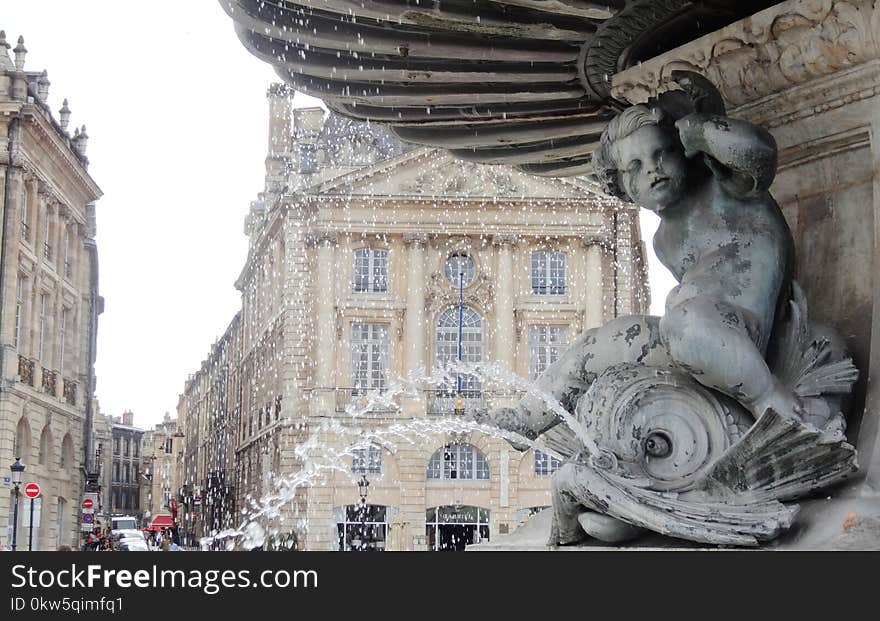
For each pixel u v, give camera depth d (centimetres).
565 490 259
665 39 324
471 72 354
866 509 234
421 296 4038
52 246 3500
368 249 4097
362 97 377
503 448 3853
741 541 238
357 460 3872
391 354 4025
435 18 321
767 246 265
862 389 269
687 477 253
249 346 5166
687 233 272
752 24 286
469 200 4072
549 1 304
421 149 4078
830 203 292
